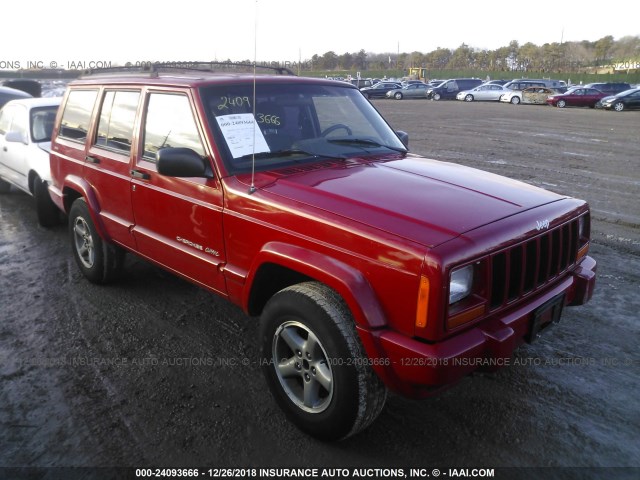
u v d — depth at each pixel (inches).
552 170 438.9
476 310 104.6
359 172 137.8
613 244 254.8
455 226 106.7
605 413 131.6
